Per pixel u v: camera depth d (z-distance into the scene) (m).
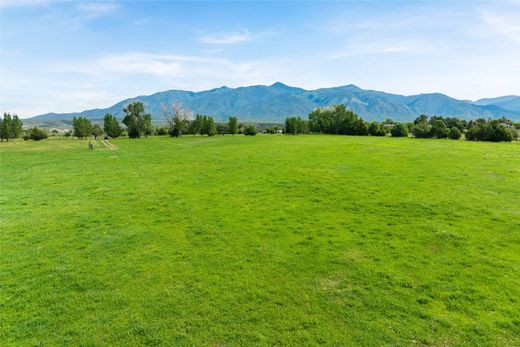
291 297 9.80
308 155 42.06
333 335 8.10
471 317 8.60
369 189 22.48
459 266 11.34
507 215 16.22
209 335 8.23
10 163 42.94
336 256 12.45
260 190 23.50
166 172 32.53
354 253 12.67
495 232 14.16
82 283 10.93
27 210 19.89
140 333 8.39
